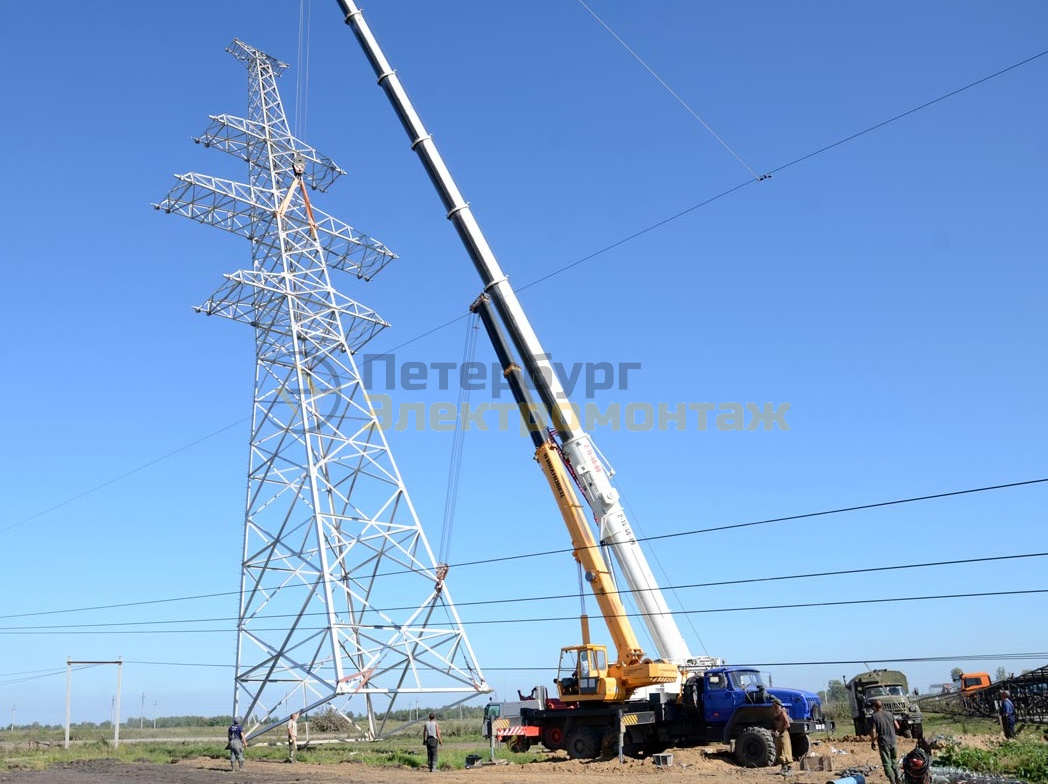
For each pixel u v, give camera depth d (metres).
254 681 45.50
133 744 62.31
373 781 28.69
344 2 42.59
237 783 29.62
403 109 39.69
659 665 31.94
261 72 57.28
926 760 20.50
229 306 50.78
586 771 29.34
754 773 27.05
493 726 35.78
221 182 51.03
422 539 48.75
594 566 32.94
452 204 37.44
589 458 33.59
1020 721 47.81
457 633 46.75
